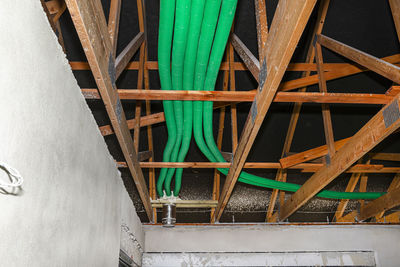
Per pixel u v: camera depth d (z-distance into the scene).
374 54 4.17
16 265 1.14
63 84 1.58
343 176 5.41
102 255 2.41
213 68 2.42
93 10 1.75
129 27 3.78
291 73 4.39
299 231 5.34
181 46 2.26
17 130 1.12
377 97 2.66
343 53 3.26
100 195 2.38
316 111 4.66
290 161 3.87
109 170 2.71
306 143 4.92
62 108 1.57
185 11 2.01
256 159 5.09
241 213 5.64
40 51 1.31
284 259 5.18
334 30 4.01
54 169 1.46
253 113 2.53
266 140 4.91
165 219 4.76
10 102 1.07
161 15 2.14
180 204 4.99
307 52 4.27
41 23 1.32
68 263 1.69
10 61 1.07
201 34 2.17
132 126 3.80
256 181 4.10
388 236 5.32
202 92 2.58
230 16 2.05
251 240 5.26
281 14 1.87
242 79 4.37
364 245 5.26
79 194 1.86
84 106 1.97
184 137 3.25
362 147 2.77
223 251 5.19
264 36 2.21
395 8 2.71
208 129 3.11
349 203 5.65
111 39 2.15
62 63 1.57
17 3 1.12
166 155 3.53
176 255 5.16
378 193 4.65
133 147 3.26
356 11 3.85
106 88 2.05
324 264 5.18
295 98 2.68
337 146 4.01
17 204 1.13
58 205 1.53
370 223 5.39
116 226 2.94
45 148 1.36
